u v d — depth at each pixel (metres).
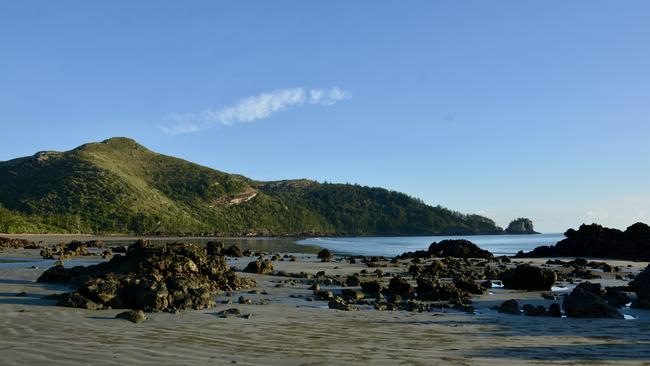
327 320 14.77
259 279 28.91
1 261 38.97
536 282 26.64
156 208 188.00
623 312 18.55
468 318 16.19
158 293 15.77
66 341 10.31
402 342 11.35
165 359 8.96
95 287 15.93
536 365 9.17
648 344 11.47
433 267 39.06
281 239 173.88
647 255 58.28
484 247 123.69
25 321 12.60
